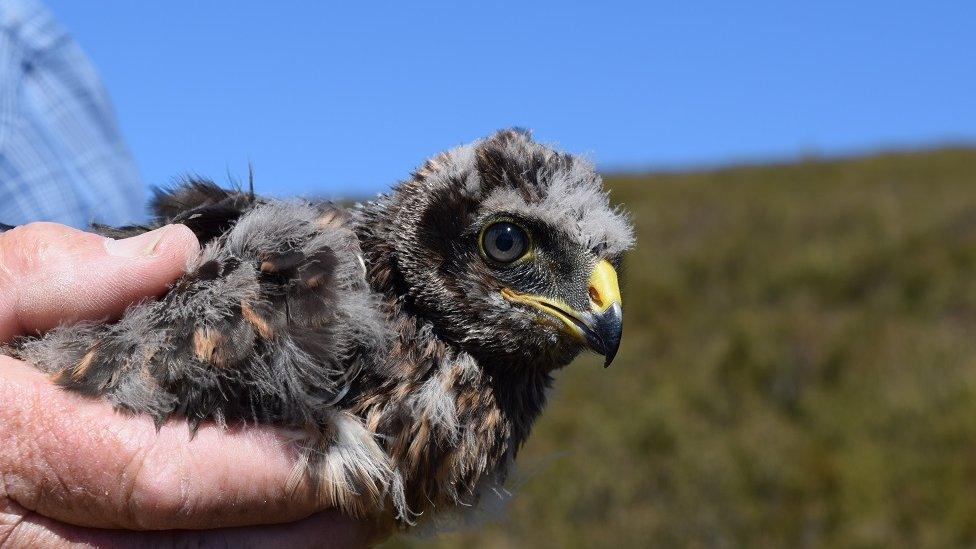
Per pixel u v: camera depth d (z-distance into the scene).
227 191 0.29
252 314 0.24
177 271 0.25
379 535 0.27
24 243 0.25
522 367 0.29
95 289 0.24
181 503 0.24
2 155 0.31
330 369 0.25
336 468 0.25
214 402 0.24
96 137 0.34
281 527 0.25
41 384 0.24
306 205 0.27
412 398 0.26
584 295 0.29
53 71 0.33
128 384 0.24
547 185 0.29
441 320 0.28
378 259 0.28
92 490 0.24
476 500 0.28
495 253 0.28
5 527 0.24
